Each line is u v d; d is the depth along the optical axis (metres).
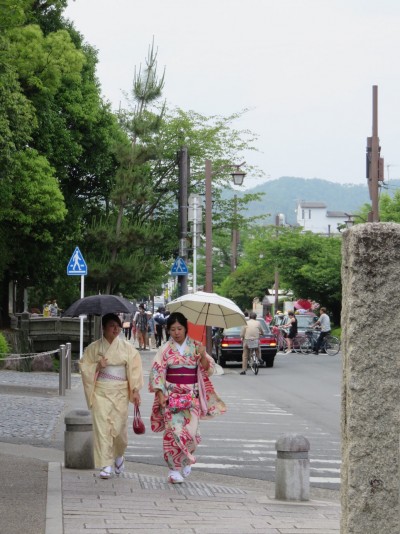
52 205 41.91
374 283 6.79
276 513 10.63
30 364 34.28
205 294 13.83
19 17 23.98
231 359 41.66
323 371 39.09
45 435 17.78
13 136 33.91
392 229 6.80
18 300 60.06
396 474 6.77
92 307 13.47
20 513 9.79
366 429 6.79
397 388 6.78
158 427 13.08
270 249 69.31
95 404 12.83
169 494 11.73
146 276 50.06
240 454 16.38
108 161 49.34
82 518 9.73
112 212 51.53
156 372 12.79
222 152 59.59
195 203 47.38
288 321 59.34
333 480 14.05
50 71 40.03
